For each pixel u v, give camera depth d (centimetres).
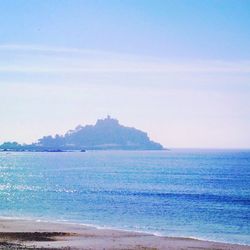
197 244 3788
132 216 5834
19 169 18188
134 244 3712
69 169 17975
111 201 7731
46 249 3366
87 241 3788
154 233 4466
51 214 6003
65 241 3762
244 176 13725
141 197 8425
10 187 10575
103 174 15012
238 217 5816
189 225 5116
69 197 8388
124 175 14525
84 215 5909
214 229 4850
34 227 4572
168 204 7319
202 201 7781
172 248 3588
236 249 3622
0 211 6316
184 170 16838
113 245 3638
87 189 10038
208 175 14262
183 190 9812
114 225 5028
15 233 4119
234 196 8644
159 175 14412
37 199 8012
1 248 3369
